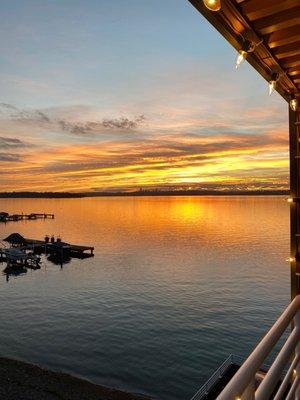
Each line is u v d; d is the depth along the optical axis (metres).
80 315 27.08
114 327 24.38
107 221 119.12
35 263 45.41
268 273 39.84
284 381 1.92
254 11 2.12
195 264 45.50
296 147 3.36
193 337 22.47
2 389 14.60
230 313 26.98
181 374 17.92
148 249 58.00
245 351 20.53
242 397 1.38
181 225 102.06
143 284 36.06
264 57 2.51
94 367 18.70
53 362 19.34
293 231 3.36
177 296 31.67
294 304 1.97
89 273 41.62
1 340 22.39
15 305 30.09
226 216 144.75
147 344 21.47
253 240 68.25
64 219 128.25
